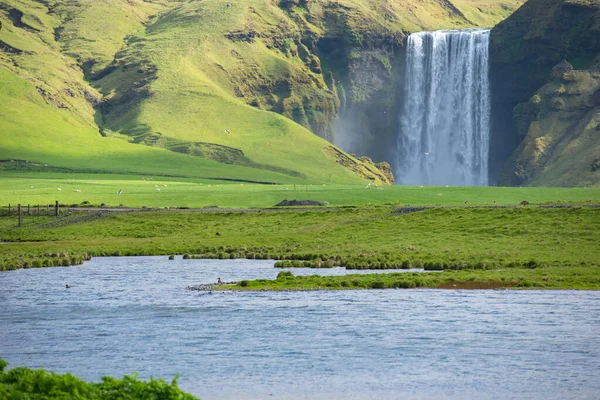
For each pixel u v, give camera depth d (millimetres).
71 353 140000
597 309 173375
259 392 118625
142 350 141625
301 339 148125
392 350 140000
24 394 86625
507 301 184375
